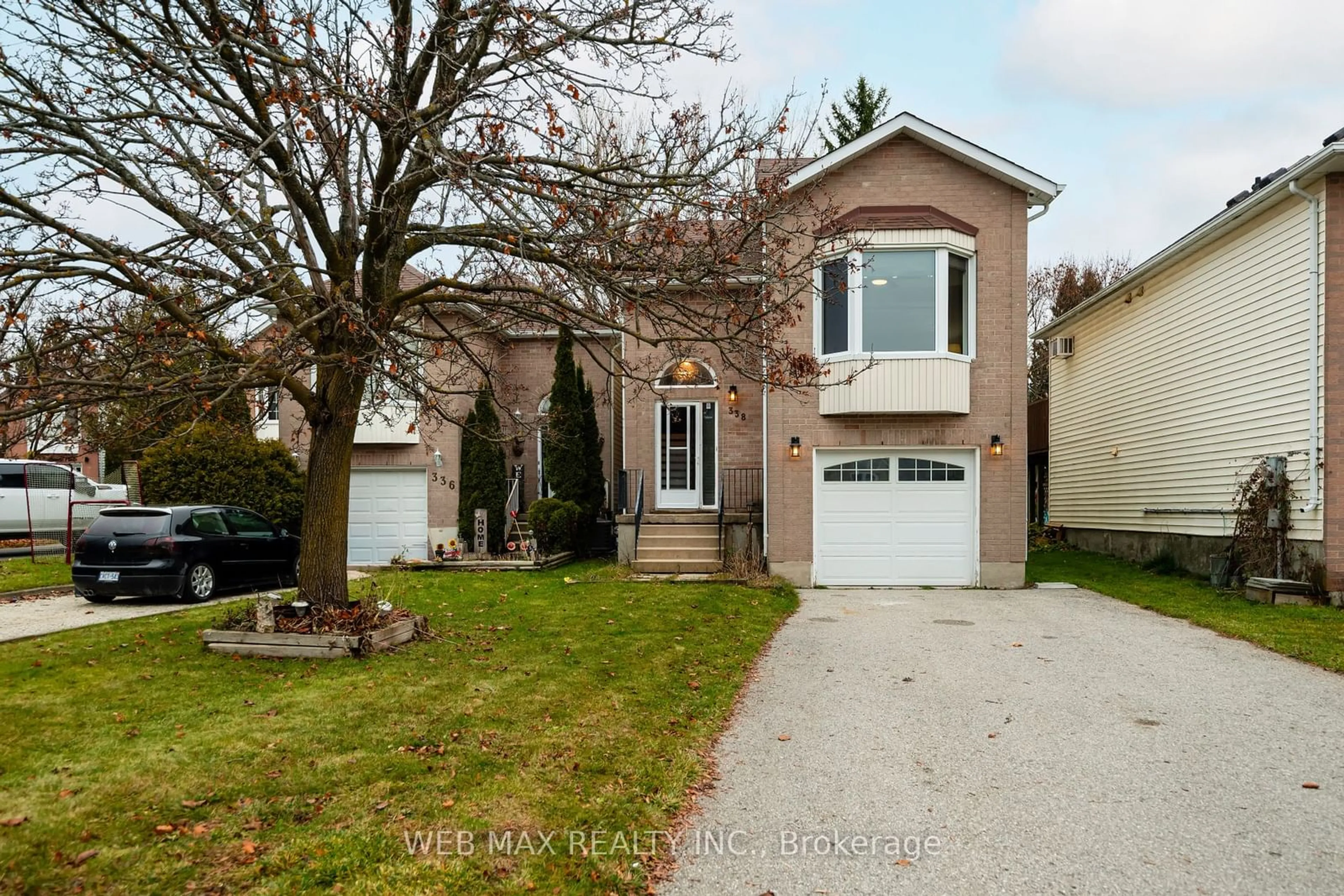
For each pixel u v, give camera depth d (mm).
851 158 13570
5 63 6340
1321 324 11086
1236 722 6016
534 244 6898
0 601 11234
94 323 6809
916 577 13609
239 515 12289
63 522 18672
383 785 4363
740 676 7406
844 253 8422
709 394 16469
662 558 14734
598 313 7777
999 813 4379
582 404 17562
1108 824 4230
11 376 6090
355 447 17312
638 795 4473
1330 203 10984
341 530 7875
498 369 18188
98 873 3297
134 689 6125
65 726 5188
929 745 5527
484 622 9242
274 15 6414
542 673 6867
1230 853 3889
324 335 7352
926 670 7707
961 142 13195
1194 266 14438
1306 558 11336
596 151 8328
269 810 4000
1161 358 15680
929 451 13609
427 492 17203
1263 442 12367
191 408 6723
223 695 5965
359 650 7258
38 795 4047
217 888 3238
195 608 10195
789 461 13766
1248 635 9000
